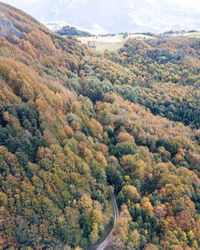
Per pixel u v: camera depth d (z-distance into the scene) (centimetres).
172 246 7231
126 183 9081
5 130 7256
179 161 11725
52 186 7050
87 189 7850
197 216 8512
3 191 6291
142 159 10531
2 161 6619
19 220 6041
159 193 9288
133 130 12425
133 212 8025
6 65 9319
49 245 6231
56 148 7931
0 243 5634
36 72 12088
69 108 11306
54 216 6531
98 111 13362
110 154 10769
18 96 9019
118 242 6831
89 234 6962
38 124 8550
